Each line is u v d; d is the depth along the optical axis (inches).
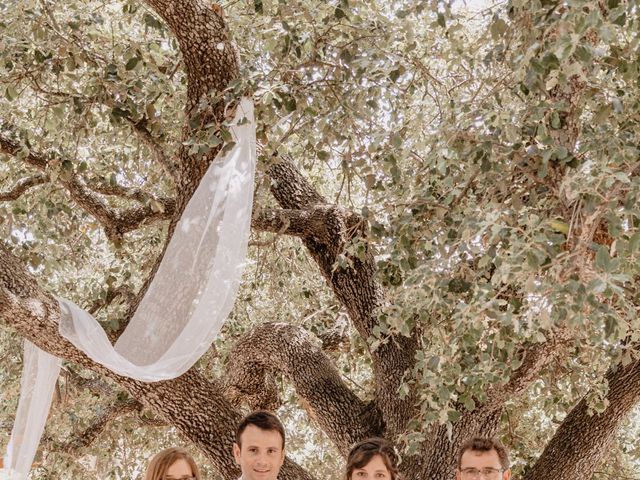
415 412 223.1
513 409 272.2
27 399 202.7
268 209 240.7
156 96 213.6
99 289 295.6
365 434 231.8
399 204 168.6
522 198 169.5
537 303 134.6
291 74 200.7
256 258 319.0
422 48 223.6
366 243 201.8
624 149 130.9
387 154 175.9
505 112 141.8
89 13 227.8
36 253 251.9
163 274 186.5
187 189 207.2
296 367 247.9
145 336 185.6
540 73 123.0
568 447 235.1
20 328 190.5
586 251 135.6
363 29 195.5
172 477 143.9
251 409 276.4
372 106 190.9
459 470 147.6
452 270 158.4
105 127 280.1
